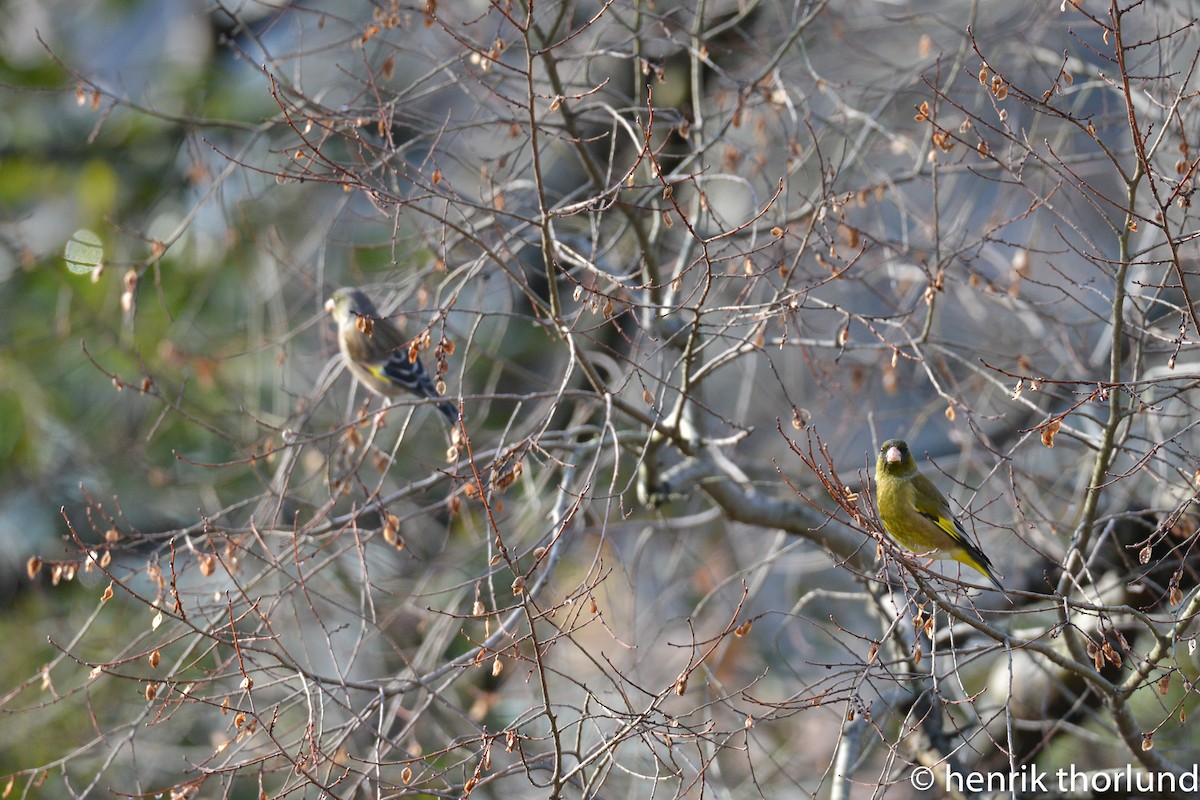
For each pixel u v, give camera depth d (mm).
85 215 19953
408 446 16203
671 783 13070
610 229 15625
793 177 15469
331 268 17250
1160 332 10805
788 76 15250
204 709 15602
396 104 11625
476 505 15328
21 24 21984
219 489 17891
